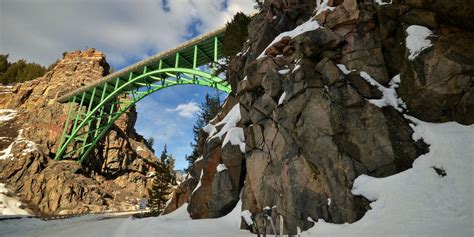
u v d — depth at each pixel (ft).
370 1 51.70
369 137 41.70
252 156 56.85
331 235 35.73
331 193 41.22
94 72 291.58
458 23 44.14
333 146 43.24
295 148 47.91
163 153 237.86
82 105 260.62
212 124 95.09
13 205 176.24
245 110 62.80
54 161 221.66
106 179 241.76
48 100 262.26
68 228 77.61
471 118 38.50
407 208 33.47
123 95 305.94
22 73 329.93
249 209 54.80
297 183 45.42
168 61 203.82
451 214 30.78
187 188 87.15
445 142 37.14
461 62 40.37
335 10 53.31
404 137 40.29
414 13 46.91
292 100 49.26
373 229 32.89
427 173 35.91
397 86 45.47
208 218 65.00
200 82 171.32
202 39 172.04
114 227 70.69
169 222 62.69
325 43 50.85
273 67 57.88
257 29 76.79
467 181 32.99
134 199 232.32
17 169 199.52
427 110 41.52
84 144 234.58
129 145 279.49
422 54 43.16
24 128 240.32
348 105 44.45
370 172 40.11
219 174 66.08
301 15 67.77
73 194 197.67
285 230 44.39
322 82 47.65
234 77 88.38
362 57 48.55
